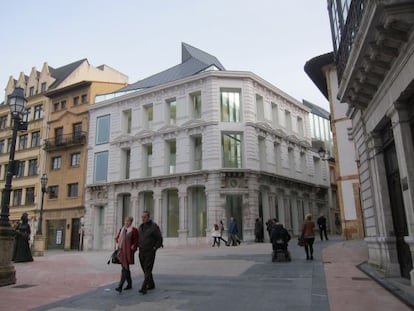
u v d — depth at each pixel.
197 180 28.61
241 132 29.50
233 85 30.20
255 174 28.73
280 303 6.54
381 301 6.43
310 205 37.66
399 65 7.00
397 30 6.43
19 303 7.25
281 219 32.00
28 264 15.26
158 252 20.39
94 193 34.31
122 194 33.06
